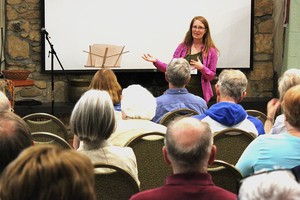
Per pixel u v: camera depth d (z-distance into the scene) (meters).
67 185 1.27
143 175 3.02
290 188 1.28
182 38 7.07
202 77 5.86
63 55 6.82
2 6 6.63
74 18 6.77
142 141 2.98
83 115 2.47
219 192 1.85
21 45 6.76
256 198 1.29
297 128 2.57
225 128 3.35
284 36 7.06
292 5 6.72
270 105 3.64
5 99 2.99
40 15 6.73
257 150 2.57
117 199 2.36
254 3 7.23
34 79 6.86
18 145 1.87
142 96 3.45
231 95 3.50
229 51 7.23
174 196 1.84
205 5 7.09
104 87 3.92
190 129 1.91
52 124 3.96
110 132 2.54
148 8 6.95
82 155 1.35
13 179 1.28
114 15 6.87
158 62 5.66
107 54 5.95
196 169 1.90
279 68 7.35
